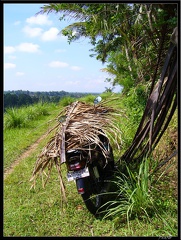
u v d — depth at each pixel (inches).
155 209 148.3
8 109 459.8
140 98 247.8
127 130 243.0
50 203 174.6
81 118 165.3
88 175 144.5
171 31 176.1
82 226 147.4
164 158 194.1
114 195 167.5
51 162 158.1
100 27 219.8
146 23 195.0
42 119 540.4
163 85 177.2
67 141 149.9
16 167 251.0
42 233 143.9
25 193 194.1
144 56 211.8
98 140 147.6
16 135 390.9
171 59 164.2
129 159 185.3
